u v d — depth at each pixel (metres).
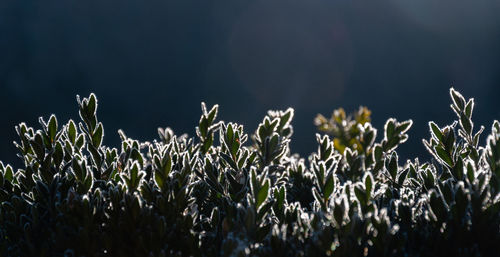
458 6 11.04
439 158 0.82
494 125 0.78
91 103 0.83
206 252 0.77
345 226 0.74
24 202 0.81
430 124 0.82
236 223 0.75
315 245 0.74
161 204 0.78
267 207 0.76
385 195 0.82
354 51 11.10
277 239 0.75
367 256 0.75
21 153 0.86
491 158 0.76
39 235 0.78
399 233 0.75
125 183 0.79
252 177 0.76
